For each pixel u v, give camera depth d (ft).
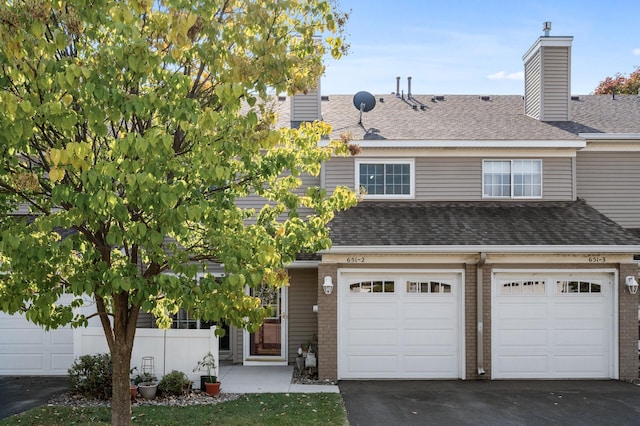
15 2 18.61
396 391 40.83
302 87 23.08
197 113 20.08
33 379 45.14
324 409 34.91
